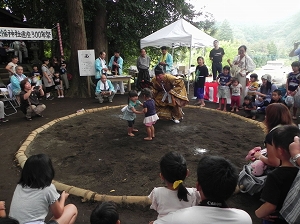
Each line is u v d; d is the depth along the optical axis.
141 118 6.33
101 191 3.12
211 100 8.22
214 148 4.41
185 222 1.36
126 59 14.24
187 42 8.55
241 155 4.12
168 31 9.02
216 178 1.38
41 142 4.75
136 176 3.47
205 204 1.44
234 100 6.89
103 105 7.87
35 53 12.39
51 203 2.05
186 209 1.43
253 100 6.39
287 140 1.62
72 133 5.23
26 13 13.63
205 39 9.04
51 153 4.25
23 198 1.97
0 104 5.95
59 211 2.14
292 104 6.06
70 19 8.86
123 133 5.21
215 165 1.43
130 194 3.05
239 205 2.84
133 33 11.64
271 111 2.54
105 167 3.74
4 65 11.41
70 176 3.49
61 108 7.49
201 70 7.41
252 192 2.85
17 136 5.14
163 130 5.36
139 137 4.96
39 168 1.98
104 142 4.71
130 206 2.82
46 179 2.01
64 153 4.25
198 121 6.04
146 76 9.27
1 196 3.07
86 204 2.90
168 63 8.73
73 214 2.31
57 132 5.29
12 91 6.99
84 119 6.27
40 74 9.38
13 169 3.77
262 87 6.90
